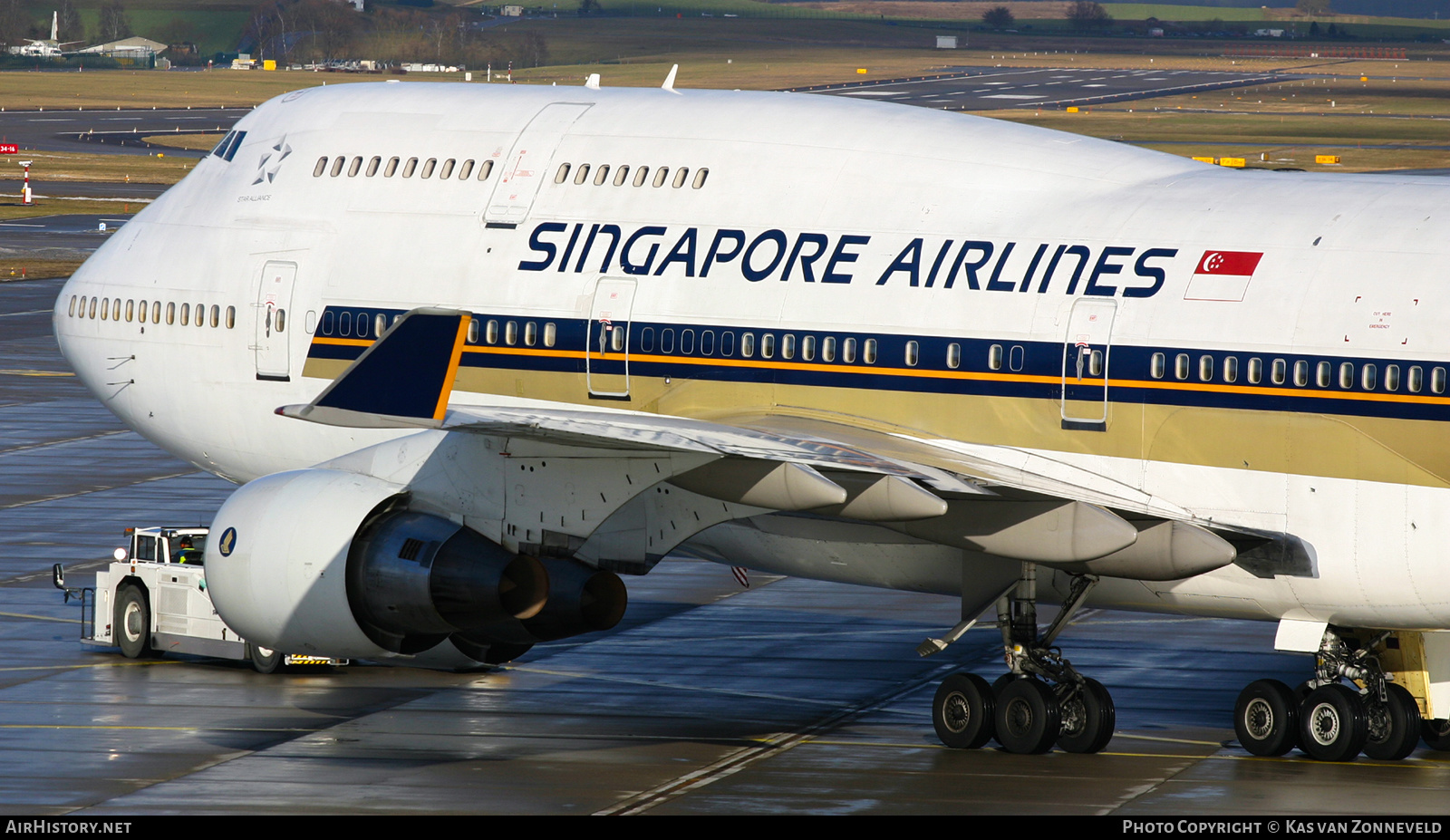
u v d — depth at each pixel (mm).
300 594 79000
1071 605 78875
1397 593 72375
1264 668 97438
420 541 77625
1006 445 78312
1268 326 73188
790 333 82375
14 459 163625
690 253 85500
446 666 84562
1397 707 77562
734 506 77125
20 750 76875
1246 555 75062
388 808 68000
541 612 79438
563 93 94562
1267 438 73125
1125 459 76062
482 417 68500
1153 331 75125
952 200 81938
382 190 94438
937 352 79188
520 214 90125
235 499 81438
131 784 71438
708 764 75812
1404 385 70500
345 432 93875
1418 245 72062
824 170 84938
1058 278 77562
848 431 79438
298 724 82625
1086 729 78125
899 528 77625
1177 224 77062
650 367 85625
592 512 76000
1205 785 72938
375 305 92750
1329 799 70688
